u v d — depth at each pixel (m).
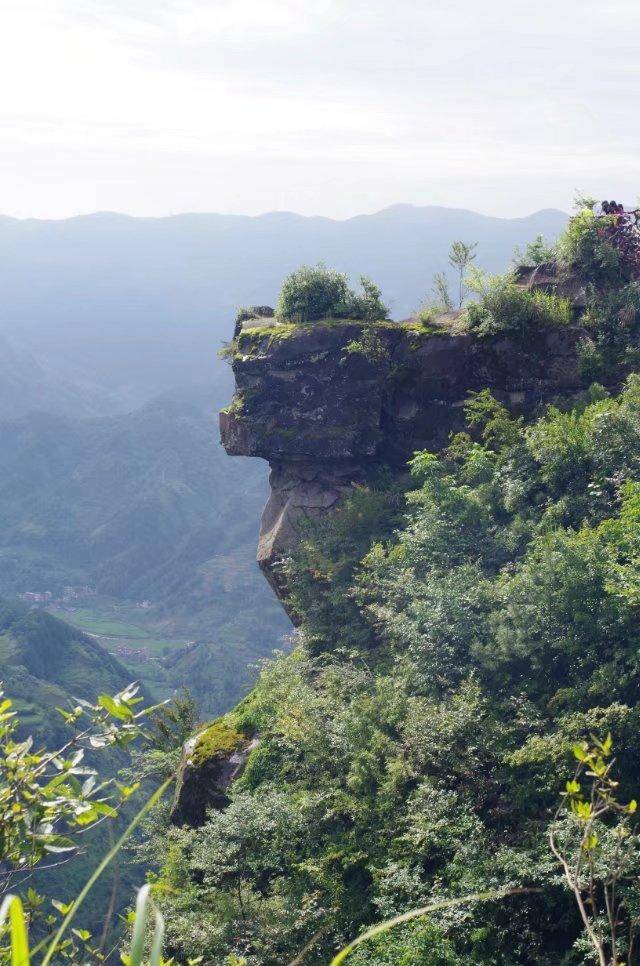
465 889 13.65
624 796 13.93
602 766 4.73
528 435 25.05
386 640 23.39
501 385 28.75
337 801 18.00
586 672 16.28
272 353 30.86
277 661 25.75
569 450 22.86
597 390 25.95
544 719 16.16
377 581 23.36
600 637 16.38
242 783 22.14
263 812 18.00
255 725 24.41
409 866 15.56
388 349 30.06
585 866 10.80
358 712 19.42
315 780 19.67
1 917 2.34
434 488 24.33
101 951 4.47
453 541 22.95
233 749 23.84
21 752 4.75
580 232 29.05
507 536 22.23
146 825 24.25
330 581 26.33
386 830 16.69
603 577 16.89
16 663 165.62
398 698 19.08
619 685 15.25
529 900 13.60
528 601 17.78
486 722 16.78
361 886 16.69
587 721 14.86
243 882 17.42
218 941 15.75
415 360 29.56
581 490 22.19
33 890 4.59
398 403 30.08
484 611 19.62
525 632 17.38
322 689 23.64
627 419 22.50
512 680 17.95
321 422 30.30
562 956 12.83
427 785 16.06
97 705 5.03
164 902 17.33
